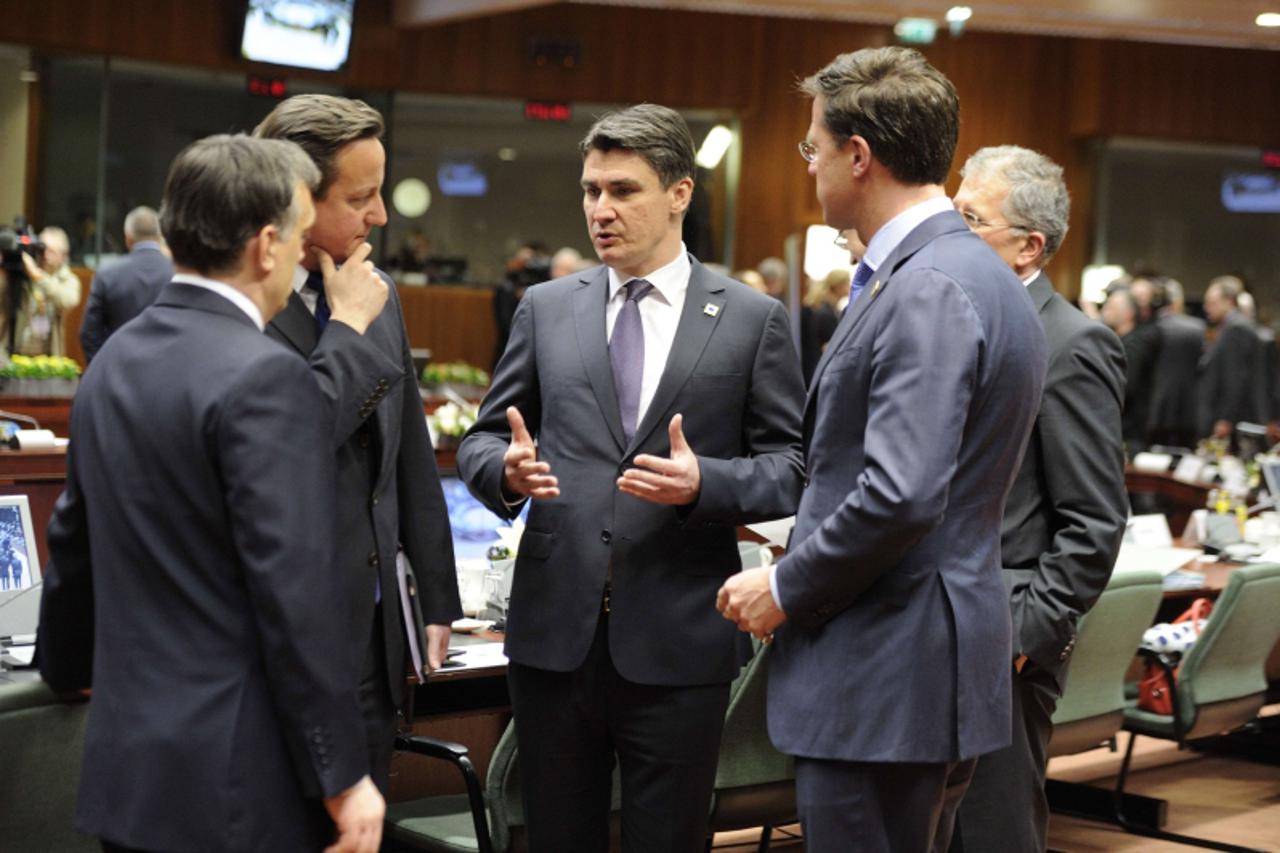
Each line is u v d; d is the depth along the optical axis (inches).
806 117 577.3
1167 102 592.7
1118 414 122.0
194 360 81.5
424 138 563.8
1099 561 118.3
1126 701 195.9
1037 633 118.3
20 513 134.5
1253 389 404.8
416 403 106.0
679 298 115.7
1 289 357.4
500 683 150.3
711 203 585.9
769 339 115.5
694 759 111.7
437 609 106.0
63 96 511.5
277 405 80.7
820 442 94.7
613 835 133.1
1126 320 411.5
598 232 112.9
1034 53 591.2
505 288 522.0
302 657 78.7
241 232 83.3
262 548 78.6
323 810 82.7
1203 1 403.2
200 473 80.2
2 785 95.0
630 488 105.9
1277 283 609.0
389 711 99.3
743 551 166.6
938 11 441.4
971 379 89.4
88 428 84.2
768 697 96.7
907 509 86.4
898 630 91.5
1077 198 600.1
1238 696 189.0
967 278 91.4
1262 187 605.3
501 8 497.0
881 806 92.5
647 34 570.9
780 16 559.2
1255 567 185.0
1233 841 193.2
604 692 112.1
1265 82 599.5
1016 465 95.4
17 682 108.1
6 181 511.2
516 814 126.3
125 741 80.2
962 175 128.4
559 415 114.3
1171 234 604.7
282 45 524.7
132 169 519.8
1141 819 199.8
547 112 568.4
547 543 112.7
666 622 110.6
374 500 98.0
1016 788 119.6
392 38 550.3
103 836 80.4
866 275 97.9
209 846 78.5
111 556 82.1
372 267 98.0
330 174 94.8
